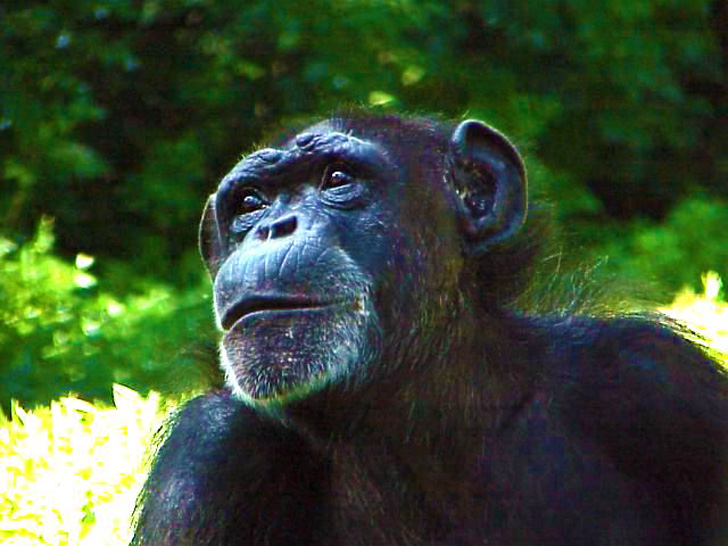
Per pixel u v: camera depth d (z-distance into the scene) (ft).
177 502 51.62
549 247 56.70
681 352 54.03
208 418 53.47
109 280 123.13
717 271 121.08
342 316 49.37
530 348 54.08
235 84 139.23
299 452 52.95
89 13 136.26
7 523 63.41
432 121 55.26
